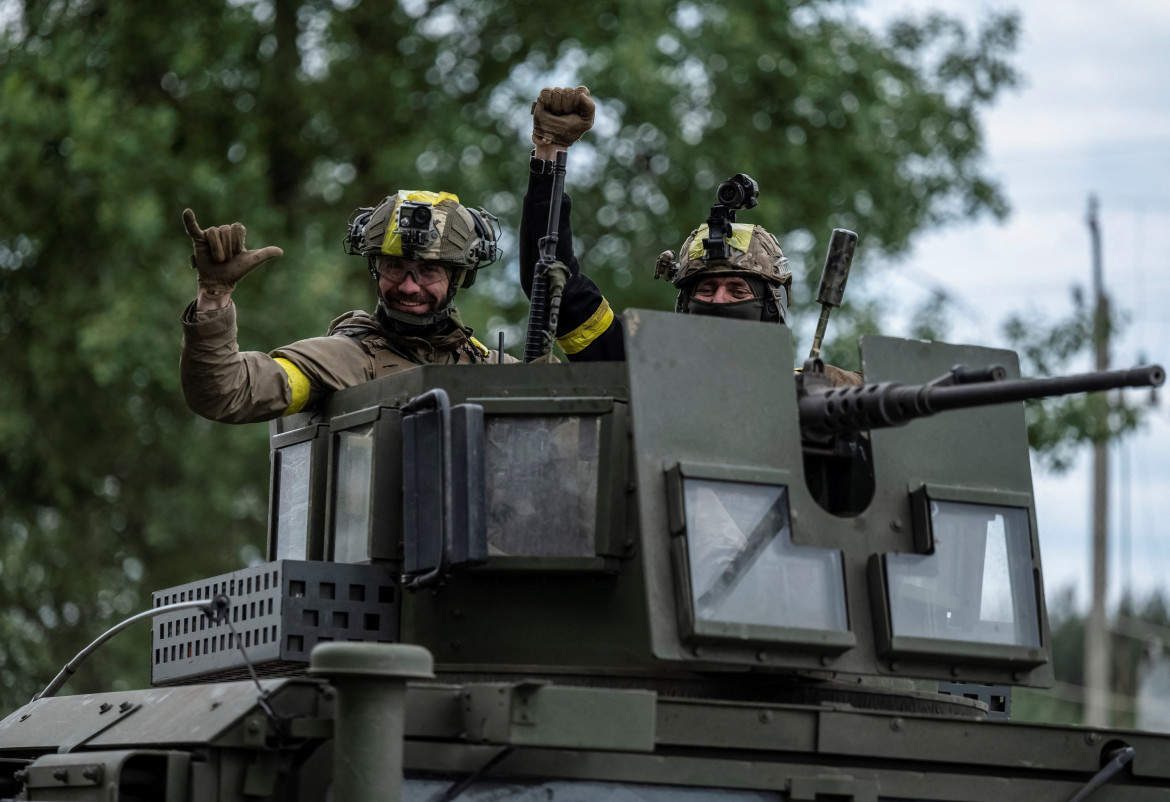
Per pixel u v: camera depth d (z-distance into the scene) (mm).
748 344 15719
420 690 13945
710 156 47781
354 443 16609
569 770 14320
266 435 46281
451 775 14055
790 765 14930
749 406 15570
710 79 48750
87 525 47438
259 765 13734
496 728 13547
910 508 16172
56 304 45781
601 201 50625
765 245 19188
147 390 45781
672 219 48844
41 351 45312
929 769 15438
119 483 48750
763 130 49156
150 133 44719
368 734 13055
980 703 17625
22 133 44875
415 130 48625
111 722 15484
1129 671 92938
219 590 16656
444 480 15141
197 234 15922
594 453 15422
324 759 13844
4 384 46844
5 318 47281
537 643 15422
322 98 49188
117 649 46500
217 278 16156
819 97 48719
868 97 50000
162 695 15406
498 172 48219
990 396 14570
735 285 19078
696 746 14586
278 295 45219
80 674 46406
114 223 44062
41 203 45781
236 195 45938
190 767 13617
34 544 46844
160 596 17766
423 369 16094
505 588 15570
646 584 14836
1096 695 75562
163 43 46250
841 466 16531
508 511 15508
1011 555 16469
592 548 15250
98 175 44750
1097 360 63125
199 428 46750
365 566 15867
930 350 16688
